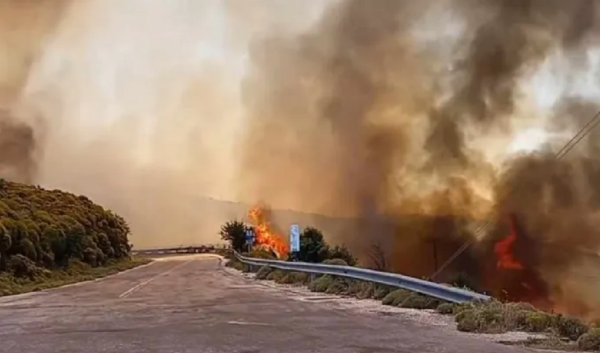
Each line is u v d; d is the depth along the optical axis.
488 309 11.15
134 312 15.20
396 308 14.68
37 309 17.34
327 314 13.63
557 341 9.25
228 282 27.75
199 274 35.81
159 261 64.12
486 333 10.32
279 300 17.64
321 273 22.67
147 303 17.84
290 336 10.30
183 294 21.05
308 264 24.44
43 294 25.09
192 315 14.03
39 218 44.31
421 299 14.70
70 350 9.37
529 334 10.16
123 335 10.92
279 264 28.98
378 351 8.66
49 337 10.94
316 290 20.83
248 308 15.41
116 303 18.36
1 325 13.25
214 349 9.10
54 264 40.88
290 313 13.98
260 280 29.02
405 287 15.69
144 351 9.05
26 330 12.14
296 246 35.19
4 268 33.47
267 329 11.28
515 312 10.90
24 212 44.53
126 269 49.34
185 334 10.80
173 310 15.39
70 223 48.03
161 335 10.75
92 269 45.25
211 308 15.64
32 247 37.59
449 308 13.30
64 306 18.08
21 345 10.01
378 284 17.75
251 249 53.94
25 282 32.94
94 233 54.38
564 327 10.03
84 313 15.51
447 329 10.87
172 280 30.56
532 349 8.73
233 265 44.66
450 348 8.81
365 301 16.73
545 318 10.48
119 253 60.28
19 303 20.16
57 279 36.38
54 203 54.19
